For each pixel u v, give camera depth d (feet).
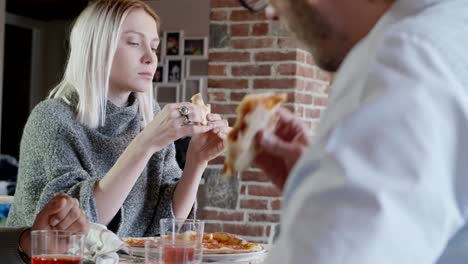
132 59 7.05
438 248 2.11
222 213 12.60
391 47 2.26
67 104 6.95
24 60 27.09
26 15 26.63
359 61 2.33
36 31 27.07
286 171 3.01
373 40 2.36
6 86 27.04
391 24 2.39
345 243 2.03
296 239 2.12
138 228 7.12
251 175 12.44
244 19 12.52
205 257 5.51
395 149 2.07
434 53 2.22
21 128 27.20
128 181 6.42
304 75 12.58
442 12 2.37
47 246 4.36
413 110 2.10
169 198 7.13
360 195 2.04
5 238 5.27
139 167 6.45
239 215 12.51
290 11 2.52
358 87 2.25
